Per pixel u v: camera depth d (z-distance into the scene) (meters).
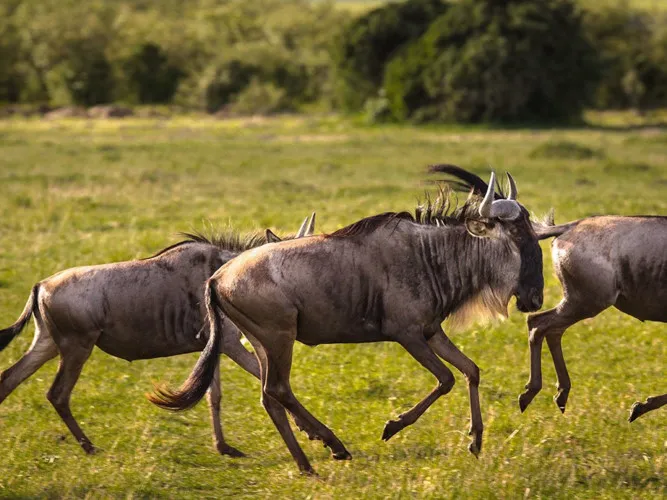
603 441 27.72
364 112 199.75
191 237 29.48
